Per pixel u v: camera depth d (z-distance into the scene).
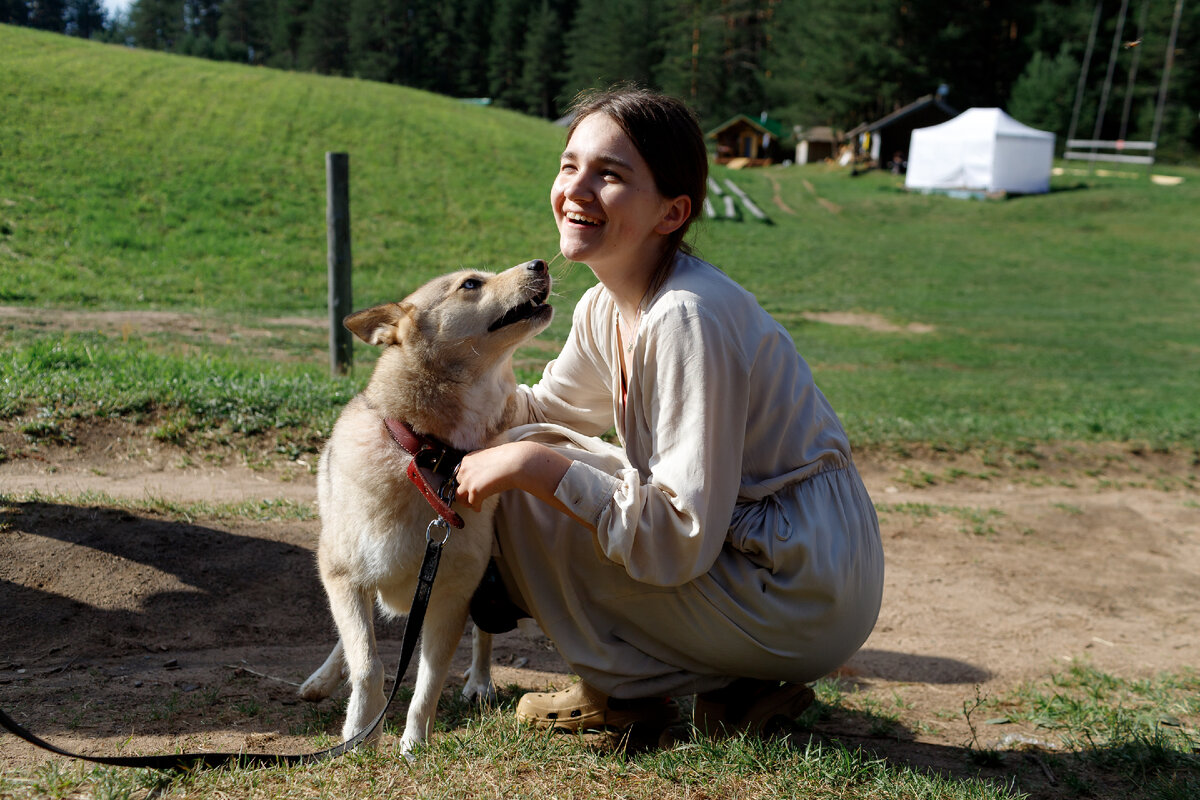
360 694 2.72
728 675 2.81
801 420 2.70
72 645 3.54
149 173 21.31
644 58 79.69
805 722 3.29
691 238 2.80
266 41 125.75
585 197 2.52
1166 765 2.95
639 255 2.65
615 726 2.91
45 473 5.38
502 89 99.50
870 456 8.02
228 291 15.32
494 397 2.94
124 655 3.54
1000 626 4.82
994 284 24.75
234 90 31.36
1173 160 62.88
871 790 2.45
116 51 35.81
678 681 2.77
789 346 2.71
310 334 12.50
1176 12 55.78
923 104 49.59
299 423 6.50
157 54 39.19
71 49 33.16
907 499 7.14
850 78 60.88
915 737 3.31
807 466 2.70
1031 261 28.17
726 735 2.76
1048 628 4.84
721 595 2.61
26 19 114.00
